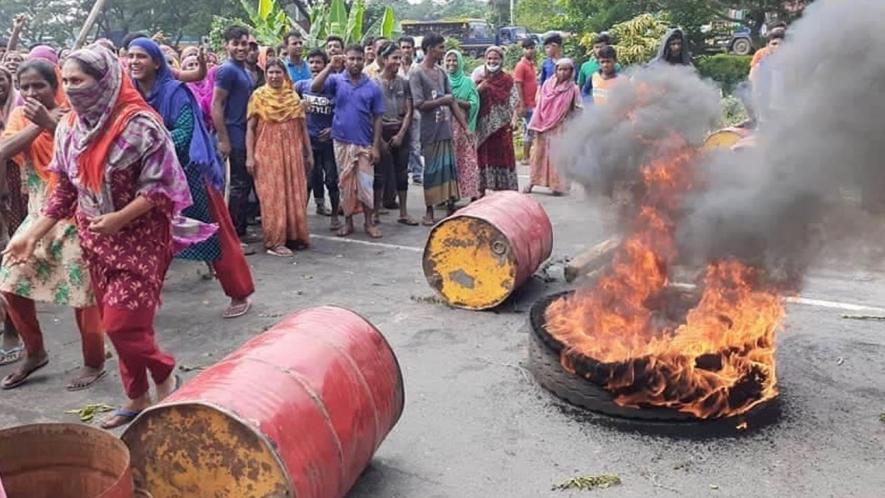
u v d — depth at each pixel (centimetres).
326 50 861
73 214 385
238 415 257
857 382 427
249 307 573
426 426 388
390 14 1789
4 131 486
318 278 652
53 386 450
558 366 402
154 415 266
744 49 2034
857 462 348
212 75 793
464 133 862
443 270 563
